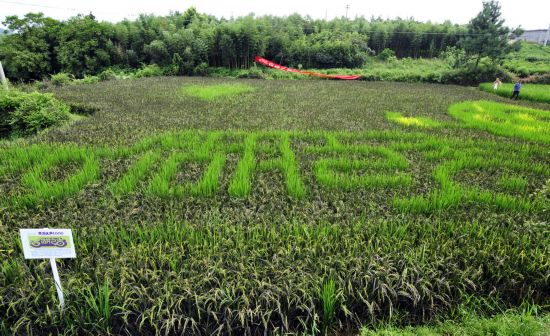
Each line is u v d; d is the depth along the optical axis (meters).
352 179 7.32
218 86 25.86
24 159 8.22
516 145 10.47
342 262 4.38
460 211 6.09
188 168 8.19
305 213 5.83
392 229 5.28
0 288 3.93
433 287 4.39
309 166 8.40
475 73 34.00
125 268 4.18
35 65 38.25
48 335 3.87
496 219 5.76
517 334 3.88
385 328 4.14
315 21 55.97
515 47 33.12
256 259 4.59
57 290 3.78
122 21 43.00
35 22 39.12
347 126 12.88
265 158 9.08
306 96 21.55
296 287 4.08
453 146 10.32
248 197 6.50
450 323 4.21
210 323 3.99
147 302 3.90
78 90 22.69
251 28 40.69
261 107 16.88
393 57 47.06
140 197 6.53
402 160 8.66
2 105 13.36
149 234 5.11
